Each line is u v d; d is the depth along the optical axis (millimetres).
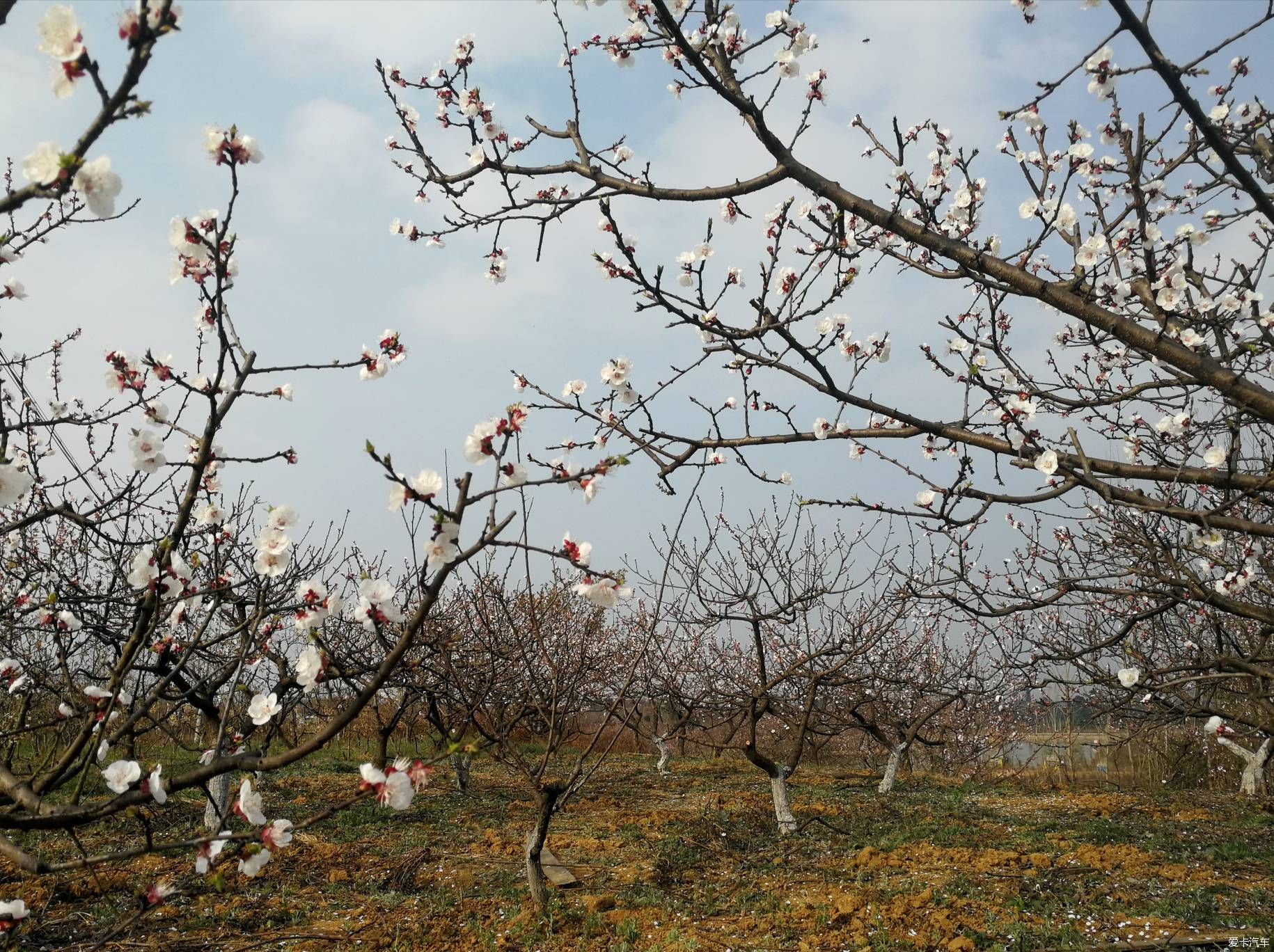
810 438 4137
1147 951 5027
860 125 4836
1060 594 3920
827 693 12273
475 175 4359
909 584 4551
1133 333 3404
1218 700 8969
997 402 3617
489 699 7648
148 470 2535
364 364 2836
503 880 6812
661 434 4293
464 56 4395
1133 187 3623
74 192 1855
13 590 4758
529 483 2375
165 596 2633
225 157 2367
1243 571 4270
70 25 1716
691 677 14898
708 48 3895
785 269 4133
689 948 5152
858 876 6859
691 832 8406
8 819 2156
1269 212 3250
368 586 2389
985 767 14719
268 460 3178
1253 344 3391
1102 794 10953
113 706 2535
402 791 2193
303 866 7066
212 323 2674
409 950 5367
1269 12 2857
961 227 4320
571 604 9797
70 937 5277
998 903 5992
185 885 6270
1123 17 3006
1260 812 9516
